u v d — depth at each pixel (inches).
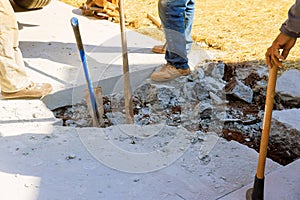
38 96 121.6
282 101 119.9
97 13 185.9
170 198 81.3
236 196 78.8
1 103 118.2
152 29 144.8
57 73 135.9
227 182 85.7
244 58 145.9
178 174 88.0
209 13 192.7
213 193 82.6
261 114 117.0
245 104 122.5
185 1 113.9
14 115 111.8
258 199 76.3
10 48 115.4
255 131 109.7
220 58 146.1
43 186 84.0
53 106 122.0
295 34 64.5
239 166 90.2
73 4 205.2
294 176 83.1
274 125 103.7
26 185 84.2
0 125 106.5
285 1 206.7
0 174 87.1
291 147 100.7
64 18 185.3
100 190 83.1
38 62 143.7
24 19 182.5
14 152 94.5
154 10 196.1
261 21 181.6
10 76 117.4
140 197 81.4
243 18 185.9
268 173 84.8
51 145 97.3
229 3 206.4
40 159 92.2
